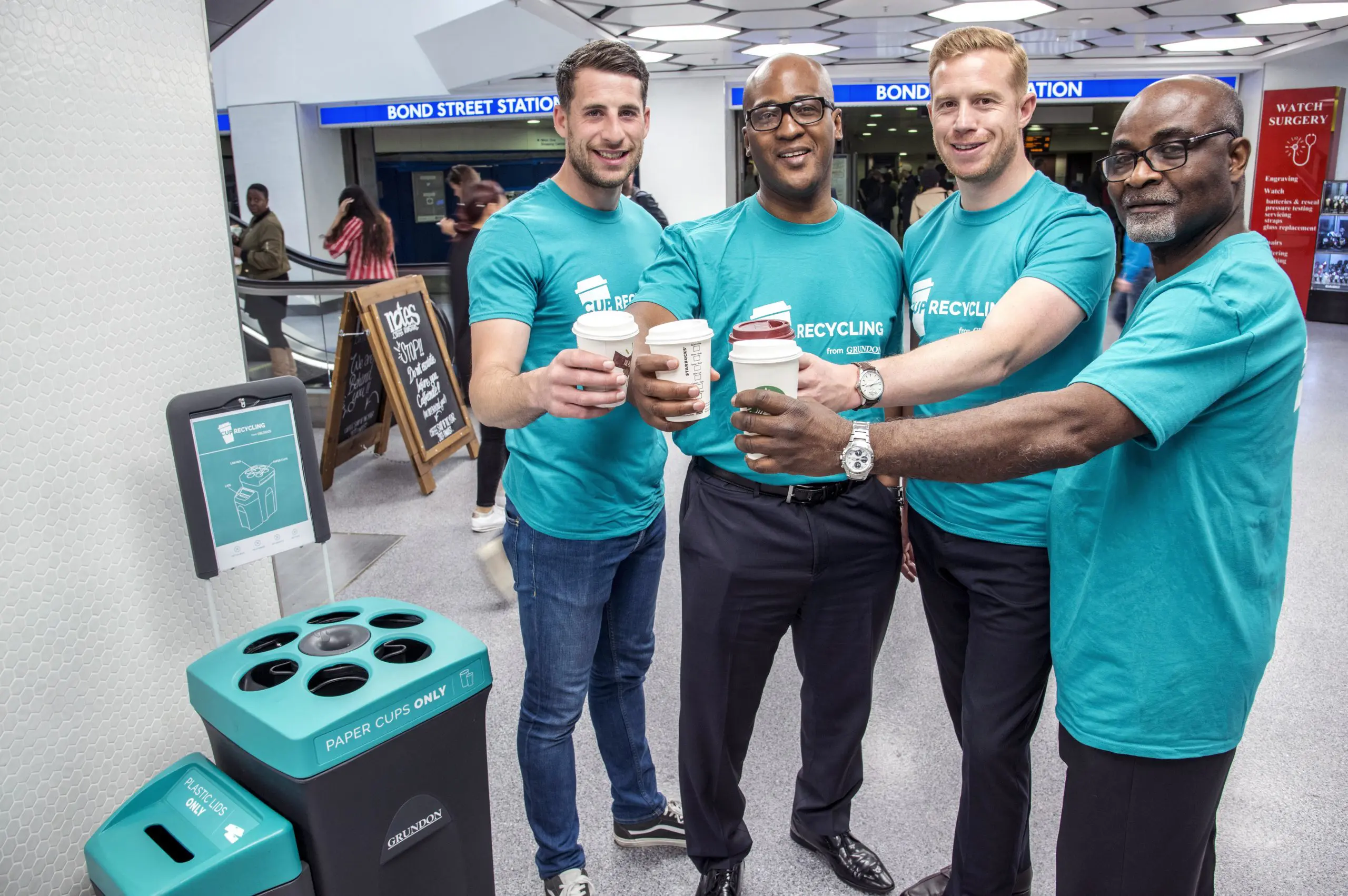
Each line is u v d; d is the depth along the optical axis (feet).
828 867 6.56
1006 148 4.97
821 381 4.43
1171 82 3.84
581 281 5.58
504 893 6.36
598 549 5.74
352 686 4.38
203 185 5.77
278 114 34.63
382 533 13.71
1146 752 3.97
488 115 33.94
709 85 33.91
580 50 5.36
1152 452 3.87
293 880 3.95
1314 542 12.51
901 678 9.28
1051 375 5.14
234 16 13.21
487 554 11.01
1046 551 5.00
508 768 7.83
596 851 6.84
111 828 4.02
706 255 5.46
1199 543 3.78
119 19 5.13
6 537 4.65
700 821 5.99
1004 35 4.93
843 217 5.52
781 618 5.64
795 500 5.41
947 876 6.13
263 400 5.09
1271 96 31.63
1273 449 3.78
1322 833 6.86
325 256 36.83
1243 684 3.90
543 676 5.83
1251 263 3.68
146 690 5.51
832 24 24.07
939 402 5.15
